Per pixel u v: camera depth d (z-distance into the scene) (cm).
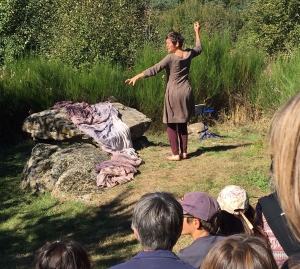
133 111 1126
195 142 1123
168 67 842
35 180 906
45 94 1302
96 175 870
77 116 1059
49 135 1057
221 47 1428
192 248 324
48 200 851
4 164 1059
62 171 893
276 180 114
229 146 1052
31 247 691
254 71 1417
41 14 1786
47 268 279
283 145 113
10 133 1255
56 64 1366
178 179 852
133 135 1059
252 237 174
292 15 2180
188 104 865
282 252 255
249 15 2436
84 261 289
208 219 329
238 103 1384
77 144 1012
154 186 832
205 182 829
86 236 711
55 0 1644
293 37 2134
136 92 1334
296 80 1213
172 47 834
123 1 1556
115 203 805
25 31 1727
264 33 2247
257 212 278
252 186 807
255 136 1208
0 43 1747
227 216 352
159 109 1316
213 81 1379
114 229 725
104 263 620
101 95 1316
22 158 1100
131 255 641
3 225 773
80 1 1516
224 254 166
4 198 879
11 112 1275
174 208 253
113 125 1034
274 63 1416
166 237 247
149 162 941
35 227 757
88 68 1455
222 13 3669
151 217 246
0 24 1758
